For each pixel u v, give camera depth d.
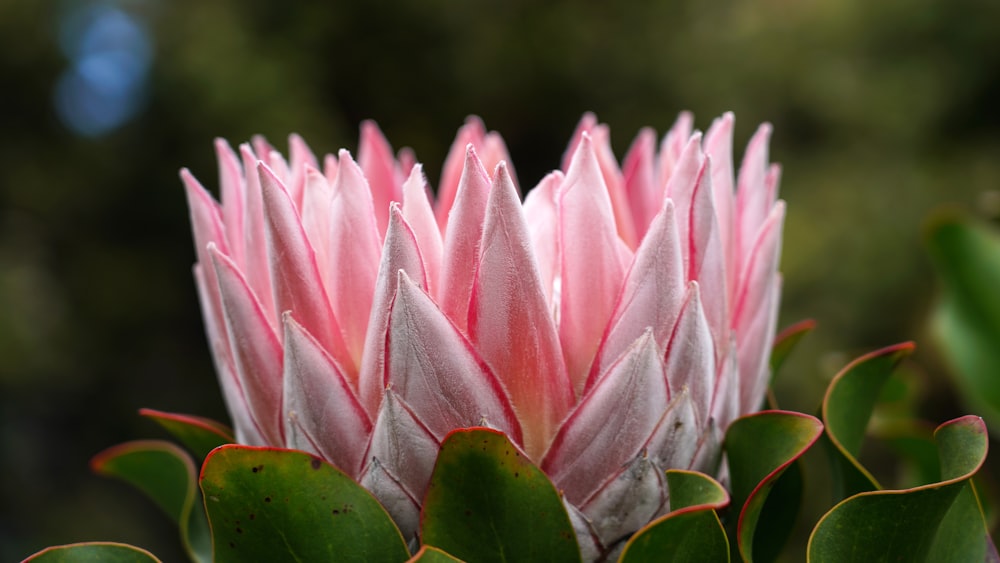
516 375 0.52
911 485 0.69
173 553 3.36
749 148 0.57
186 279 4.09
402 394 0.52
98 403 3.79
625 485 0.53
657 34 4.53
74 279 3.85
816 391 3.21
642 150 0.61
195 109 3.79
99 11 3.92
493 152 0.61
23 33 3.71
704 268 0.54
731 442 0.55
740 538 0.53
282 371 0.54
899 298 3.48
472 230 0.52
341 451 0.53
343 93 4.59
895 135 3.91
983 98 3.99
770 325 0.57
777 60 4.17
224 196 0.57
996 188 3.64
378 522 0.53
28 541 3.18
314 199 0.55
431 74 4.58
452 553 0.53
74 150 3.86
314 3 4.34
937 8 4.01
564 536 0.52
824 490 2.66
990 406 0.70
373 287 0.54
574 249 0.53
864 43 4.14
